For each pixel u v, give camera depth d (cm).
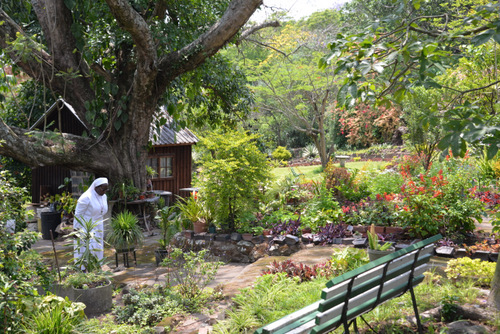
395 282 384
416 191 869
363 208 1016
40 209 1356
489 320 408
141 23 998
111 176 1262
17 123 1631
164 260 682
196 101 1493
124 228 890
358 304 341
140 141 1304
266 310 524
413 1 436
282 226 955
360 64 363
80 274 649
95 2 1106
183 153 1814
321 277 629
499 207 775
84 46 1111
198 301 606
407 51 367
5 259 519
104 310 626
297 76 2539
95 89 1247
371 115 3028
